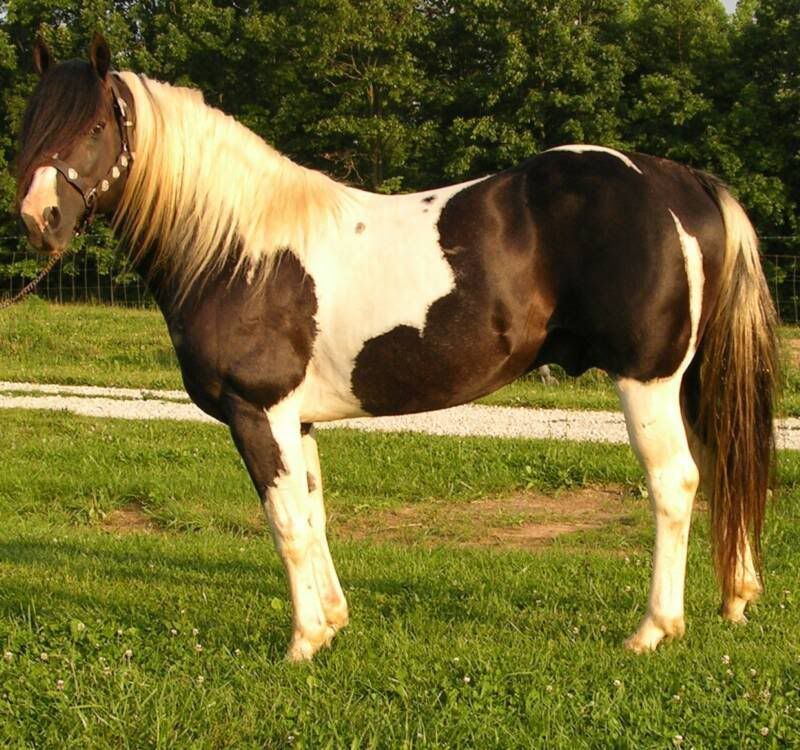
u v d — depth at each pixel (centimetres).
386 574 555
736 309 392
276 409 399
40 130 385
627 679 369
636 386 388
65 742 334
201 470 864
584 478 828
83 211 400
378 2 2650
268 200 401
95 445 964
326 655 406
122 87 407
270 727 343
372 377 400
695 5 2648
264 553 623
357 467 859
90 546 647
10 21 2995
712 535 416
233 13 2953
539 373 1492
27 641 425
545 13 2523
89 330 1925
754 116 2447
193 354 402
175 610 485
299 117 2803
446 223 394
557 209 386
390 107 2827
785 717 335
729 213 392
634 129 2594
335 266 398
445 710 345
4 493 819
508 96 2603
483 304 388
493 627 446
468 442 952
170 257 407
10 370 1609
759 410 401
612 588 514
